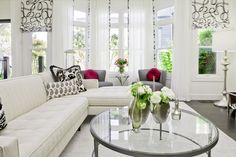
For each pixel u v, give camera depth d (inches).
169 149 63.5
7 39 248.8
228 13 201.9
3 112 73.3
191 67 211.5
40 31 224.1
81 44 239.9
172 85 212.5
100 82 209.3
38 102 114.7
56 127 75.7
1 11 229.0
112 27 243.1
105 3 234.7
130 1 231.1
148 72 216.4
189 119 92.3
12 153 45.9
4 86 87.3
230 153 93.6
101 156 89.9
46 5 220.1
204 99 212.1
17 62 224.4
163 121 77.5
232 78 204.2
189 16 206.7
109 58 239.5
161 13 230.1
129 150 62.2
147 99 75.2
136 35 232.1
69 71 149.3
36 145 59.9
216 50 173.6
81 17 236.5
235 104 145.8
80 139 109.7
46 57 229.6
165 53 230.7
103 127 80.9
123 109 104.3
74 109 101.3
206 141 68.0
